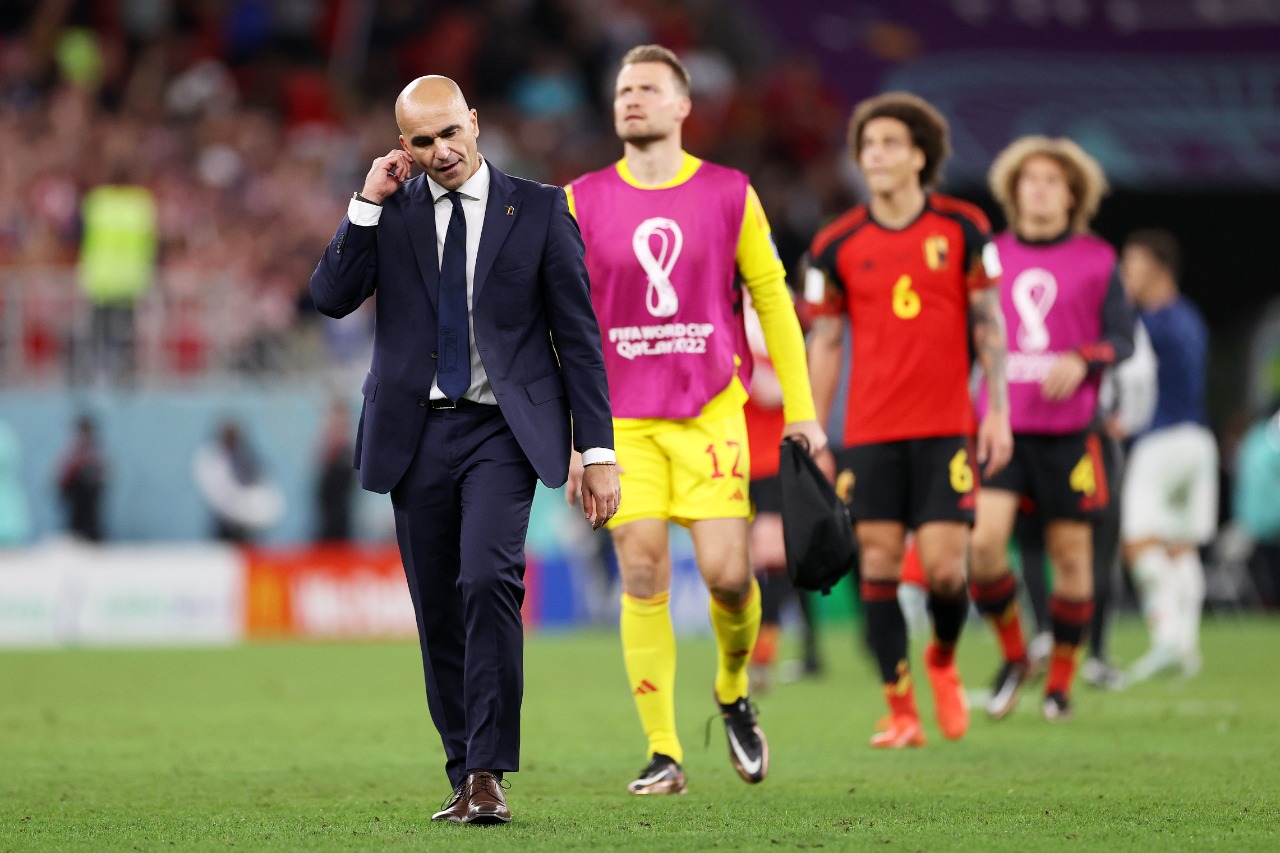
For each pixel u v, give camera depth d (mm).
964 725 25391
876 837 16516
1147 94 74062
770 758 23703
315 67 75375
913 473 24625
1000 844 16062
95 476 55719
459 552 17750
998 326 24672
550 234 17516
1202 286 73250
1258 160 71625
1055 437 28250
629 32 81250
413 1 76812
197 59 72688
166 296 59000
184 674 40125
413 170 25375
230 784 21188
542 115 76875
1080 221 29312
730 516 20344
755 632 20688
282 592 54750
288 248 63594
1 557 53656
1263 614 64375
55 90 69812
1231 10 77312
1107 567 34625
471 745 17172
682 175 20984
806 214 73750
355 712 31062
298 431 59625
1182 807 18453
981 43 77188
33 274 58031
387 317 17422
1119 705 31812
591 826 17188
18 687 36562
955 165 70375
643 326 20578
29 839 16625
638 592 20500
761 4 81000
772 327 21125
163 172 64688
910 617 50406
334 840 16344
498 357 17219
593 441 17406
